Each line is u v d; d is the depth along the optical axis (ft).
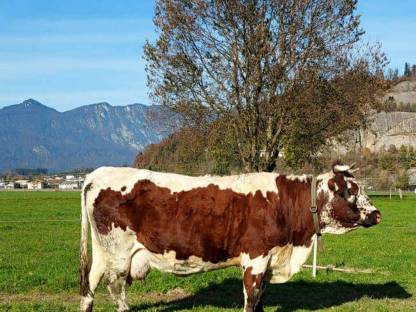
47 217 138.51
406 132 494.59
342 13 98.73
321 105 102.83
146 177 34.94
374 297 43.73
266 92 98.32
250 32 96.58
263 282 35.01
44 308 38.32
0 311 37.35
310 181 36.01
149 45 102.58
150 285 45.85
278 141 103.50
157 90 104.17
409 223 123.44
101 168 36.01
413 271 56.24
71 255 66.23
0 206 186.91
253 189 34.68
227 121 100.89
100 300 41.24
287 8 96.89
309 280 49.55
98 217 35.09
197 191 34.53
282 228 34.55
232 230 34.14
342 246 78.95
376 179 317.83
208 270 35.37
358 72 106.32
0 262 59.31
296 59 98.22
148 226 34.47
